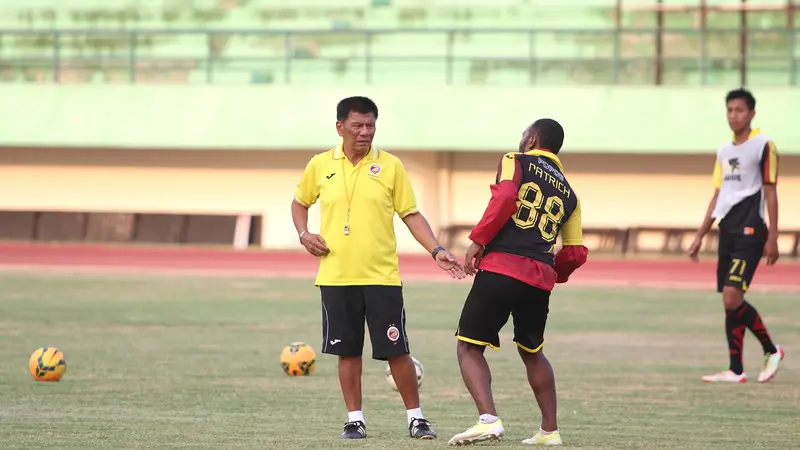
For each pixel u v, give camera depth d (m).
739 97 34.72
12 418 25.59
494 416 21.97
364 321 24.03
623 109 106.44
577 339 45.81
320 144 110.00
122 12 117.31
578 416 27.28
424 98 108.44
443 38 112.31
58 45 115.94
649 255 107.75
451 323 51.41
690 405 29.23
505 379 34.22
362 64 112.94
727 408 28.72
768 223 34.72
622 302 63.53
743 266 34.28
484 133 107.88
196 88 111.31
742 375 34.16
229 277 78.31
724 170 35.19
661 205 111.69
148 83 112.81
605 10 111.75
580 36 111.44
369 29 111.62
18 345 41.16
